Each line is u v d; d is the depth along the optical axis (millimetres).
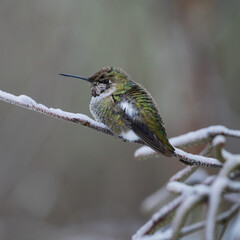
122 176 14312
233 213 2789
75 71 12141
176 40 11523
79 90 12320
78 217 14383
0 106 13320
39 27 12203
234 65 11875
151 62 11820
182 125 11336
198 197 2525
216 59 11492
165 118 11883
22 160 13188
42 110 4047
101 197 14500
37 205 14039
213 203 2340
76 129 14008
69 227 13922
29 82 12664
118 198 14422
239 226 2172
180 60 11484
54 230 13625
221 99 11320
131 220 14047
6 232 13516
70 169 14328
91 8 11648
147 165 14156
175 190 2719
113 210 14344
